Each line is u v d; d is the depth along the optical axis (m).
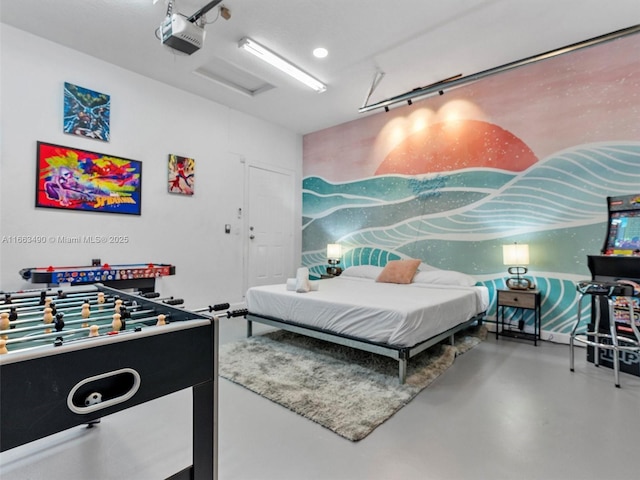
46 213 3.13
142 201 3.81
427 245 4.46
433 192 4.40
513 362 2.82
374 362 2.71
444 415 1.94
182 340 1.01
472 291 3.42
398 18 2.87
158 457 1.55
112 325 1.13
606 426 1.82
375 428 1.80
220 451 1.60
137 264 3.71
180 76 3.87
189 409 2.03
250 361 2.73
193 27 2.29
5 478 1.40
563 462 1.52
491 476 1.43
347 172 5.34
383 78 3.91
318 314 2.81
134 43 3.21
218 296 4.57
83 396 0.82
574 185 3.35
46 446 1.63
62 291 1.88
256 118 5.13
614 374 2.49
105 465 1.50
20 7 2.71
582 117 3.31
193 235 4.30
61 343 0.81
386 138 4.89
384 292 3.30
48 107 3.14
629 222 2.92
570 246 3.38
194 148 4.33
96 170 3.44
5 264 2.91
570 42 3.20
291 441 1.68
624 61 3.09
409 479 1.41
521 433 1.75
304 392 2.18
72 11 2.77
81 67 3.36
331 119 5.24
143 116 3.83
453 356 2.85
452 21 2.91
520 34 3.08
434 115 4.41
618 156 3.11
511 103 3.77
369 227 5.07
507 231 3.79
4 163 2.91
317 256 5.73
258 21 2.91
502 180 3.83
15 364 0.72
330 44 3.24
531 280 3.62
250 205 5.05
